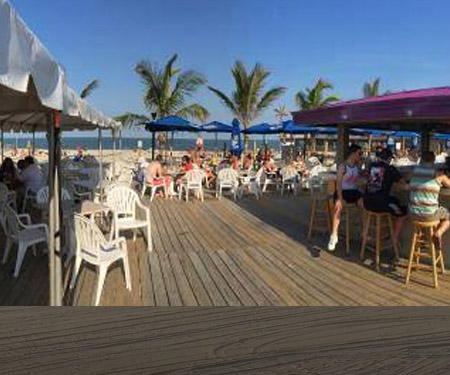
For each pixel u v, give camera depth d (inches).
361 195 263.6
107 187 397.4
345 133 349.1
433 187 206.1
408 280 215.6
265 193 578.6
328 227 315.3
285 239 309.0
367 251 273.7
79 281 209.9
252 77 946.7
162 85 889.5
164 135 943.0
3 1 75.8
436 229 215.9
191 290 203.0
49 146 167.9
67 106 144.8
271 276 225.5
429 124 391.9
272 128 750.5
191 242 298.8
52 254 163.6
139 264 243.3
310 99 1061.1
